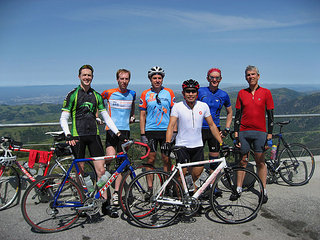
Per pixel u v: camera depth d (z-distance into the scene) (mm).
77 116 3074
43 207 3154
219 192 3416
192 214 2932
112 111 3451
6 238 2553
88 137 3107
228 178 3088
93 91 3176
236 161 3887
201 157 3070
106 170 3072
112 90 3465
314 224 2814
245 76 3451
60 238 2578
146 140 3494
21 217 2984
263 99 3369
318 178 4238
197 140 3031
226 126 3758
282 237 2566
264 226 2789
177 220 2953
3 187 3273
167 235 2633
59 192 2801
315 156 4473
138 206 2939
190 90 2846
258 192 3107
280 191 3750
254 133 3430
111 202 3309
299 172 4133
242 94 3488
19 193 3361
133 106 3658
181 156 2963
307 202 3369
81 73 3027
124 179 2922
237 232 2672
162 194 2863
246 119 3463
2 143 3262
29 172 3430
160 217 2955
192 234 2645
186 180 2891
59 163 3215
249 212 3086
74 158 2881
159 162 4223
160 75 3377
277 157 4027
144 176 2910
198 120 2994
